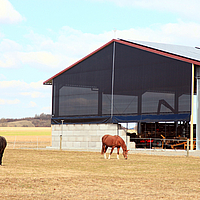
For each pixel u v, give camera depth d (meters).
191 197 11.74
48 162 21.78
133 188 13.15
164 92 34.38
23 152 30.41
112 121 38.00
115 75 38.34
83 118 40.50
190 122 32.22
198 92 32.91
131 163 21.70
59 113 42.81
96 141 39.28
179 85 33.31
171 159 24.50
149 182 14.56
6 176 14.81
